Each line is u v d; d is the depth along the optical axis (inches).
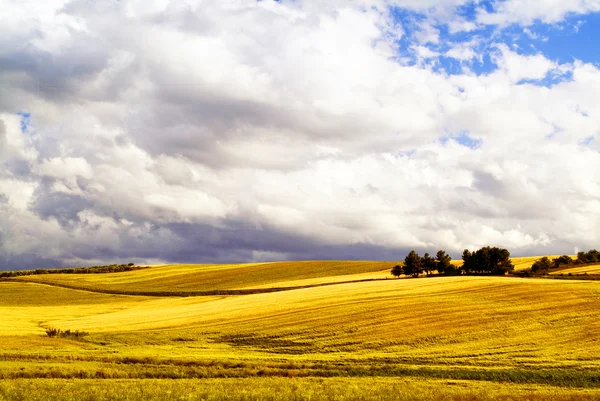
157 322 2561.5
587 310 2154.3
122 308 3607.3
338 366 1473.9
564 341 1747.0
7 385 1101.1
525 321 2034.9
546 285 2797.7
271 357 1637.6
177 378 1299.2
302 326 2171.5
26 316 3100.4
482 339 1818.4
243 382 1230.3
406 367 1449.3
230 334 2113.7
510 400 1073.5
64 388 1098.7
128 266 6643.7
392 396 1102.4
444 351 1673.2
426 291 2876.5
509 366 1459.2
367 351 1732.3
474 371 1398.9
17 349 1706.4
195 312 2861.7
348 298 2800.2
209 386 1164.5
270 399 1072.2
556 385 1278.3
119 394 1064.8
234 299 3410.4
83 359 1513.3
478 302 2434.8
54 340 1987.0
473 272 4717.0
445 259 4800.7
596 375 1339.8
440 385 1235.2
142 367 1413.6
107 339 2044.8
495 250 4616.1
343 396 1096.8
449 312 2256.4
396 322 2129.7
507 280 3196.4
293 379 1286.9
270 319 2381.9
